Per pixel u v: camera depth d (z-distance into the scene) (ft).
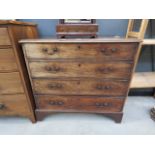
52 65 3.64
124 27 4.98
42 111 4.41
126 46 3.28
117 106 4.20
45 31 5.06
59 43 3.29
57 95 4.13
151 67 5.68
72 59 3.52
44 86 3.99
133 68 3.56
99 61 3.51
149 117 4.69
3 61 3.48
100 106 4.24
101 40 3.24
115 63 3.52
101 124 4.44
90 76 3.74
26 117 4.83
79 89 3.98
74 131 4.20
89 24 3.98
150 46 5.32
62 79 3.84
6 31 3.13
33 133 4.14
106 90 3.95
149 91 6.00
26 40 3.34
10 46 3.30
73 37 4.19
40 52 3.46
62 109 4.38
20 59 3.56
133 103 5.49
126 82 3.78
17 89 3.90
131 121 4.52
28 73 3.90
